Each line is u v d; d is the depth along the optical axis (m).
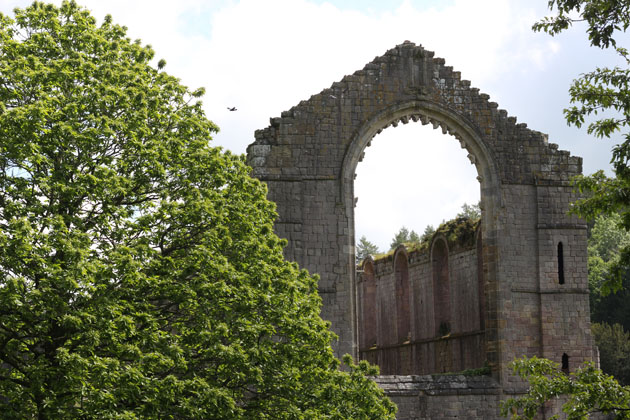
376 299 82.25
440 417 50.94
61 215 33.16
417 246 74.25
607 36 28.19
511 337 52.94
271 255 37.41
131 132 35.44
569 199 54.69
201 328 33.44
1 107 33.47
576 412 27.19
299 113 52.38
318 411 34.72
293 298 36.47
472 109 54.38
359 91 53.16
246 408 34.81
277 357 34.59
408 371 74.12
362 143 52.78
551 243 54.12
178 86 39.38
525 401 28.91
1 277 30.41
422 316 72.69
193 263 34.56
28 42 37.09
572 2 28.30
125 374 29.89
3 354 32.31
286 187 51.75
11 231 30.75
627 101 27.67
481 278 64.00
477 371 52.69
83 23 38.47
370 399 35.84
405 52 54.00
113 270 32.31
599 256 116.06
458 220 68.00
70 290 30.17
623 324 101.50
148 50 40.16
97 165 34.28
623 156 27.11
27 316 30.64
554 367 29.69
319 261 51.41
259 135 52.12
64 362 29.08
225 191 38.19
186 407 30.94
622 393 27.39
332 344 50.78
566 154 55.09
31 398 30.86
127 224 34.91
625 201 27.08
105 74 36.22
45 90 35.25
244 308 34.53
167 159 36.12
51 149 33.84
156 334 32.06
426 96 53.81
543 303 53.53
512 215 54.09
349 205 52.12
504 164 54.34
